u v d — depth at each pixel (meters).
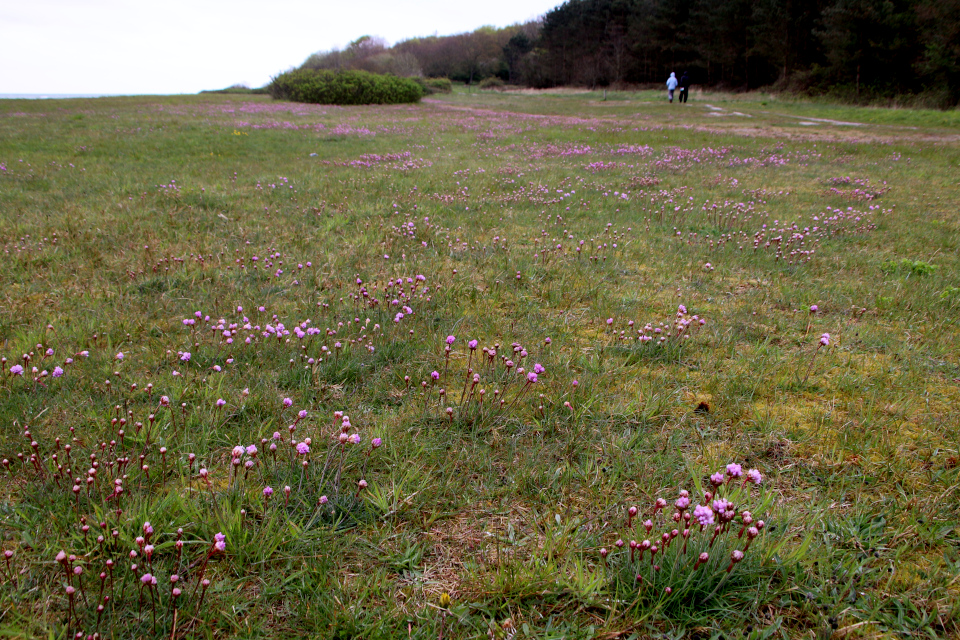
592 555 2.54
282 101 38.56
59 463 2.94
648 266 6.49
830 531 2.64
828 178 12.40
